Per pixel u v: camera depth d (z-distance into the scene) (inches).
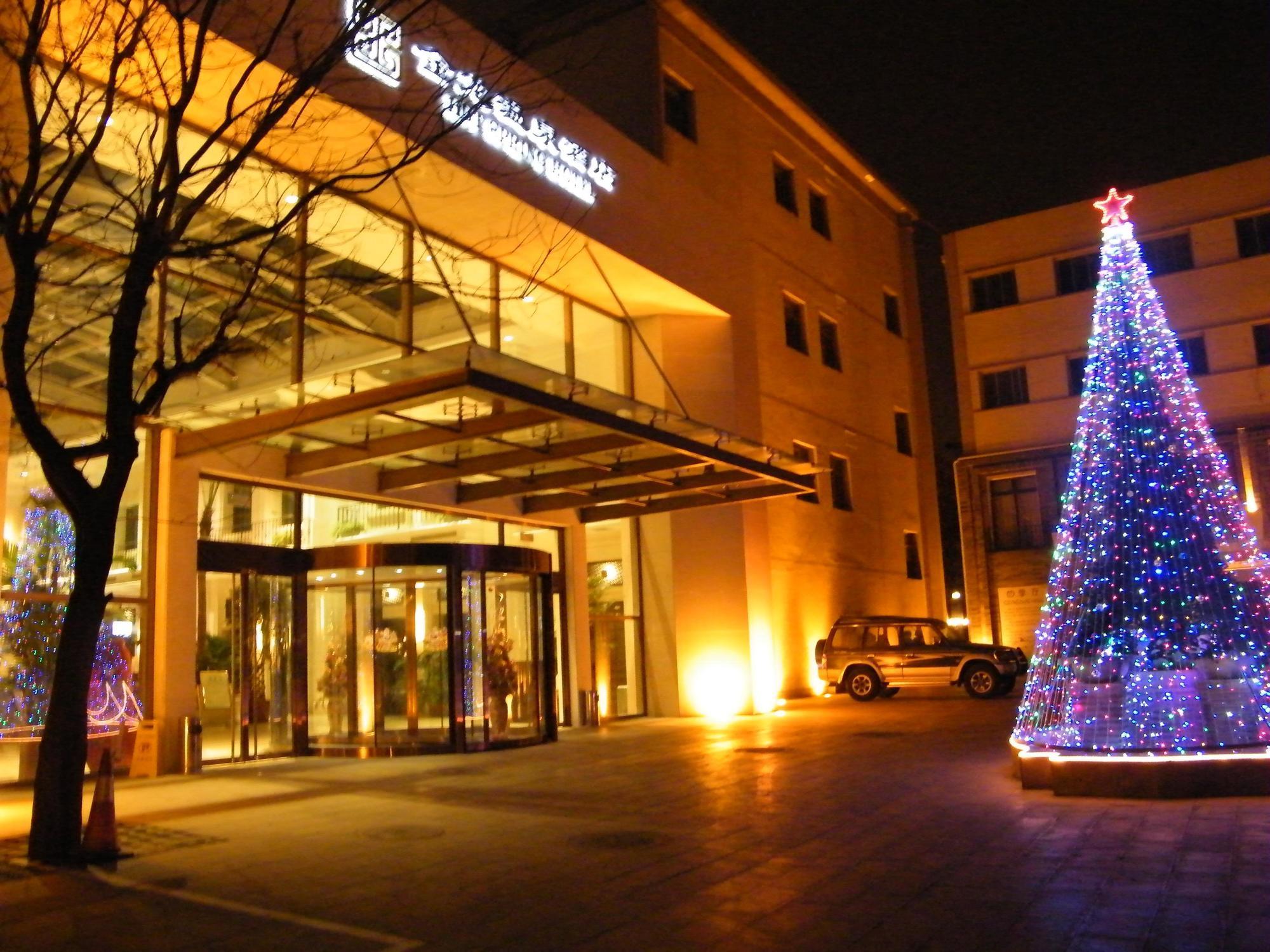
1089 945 222.1
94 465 524.7
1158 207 1310.3
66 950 234.4
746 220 1043.3
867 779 464.4
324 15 541.0
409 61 595.8
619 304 748.0
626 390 863.1
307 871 307.4
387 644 611.8
